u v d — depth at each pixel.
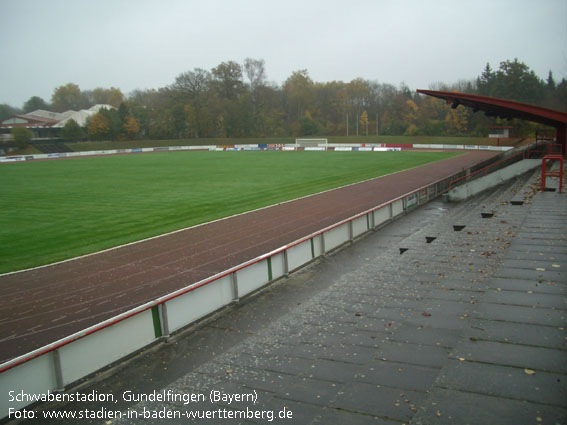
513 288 10.05
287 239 20.02
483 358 7.04
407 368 7.04
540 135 77.56
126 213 26.80
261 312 11.34
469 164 53.59
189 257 17.55
